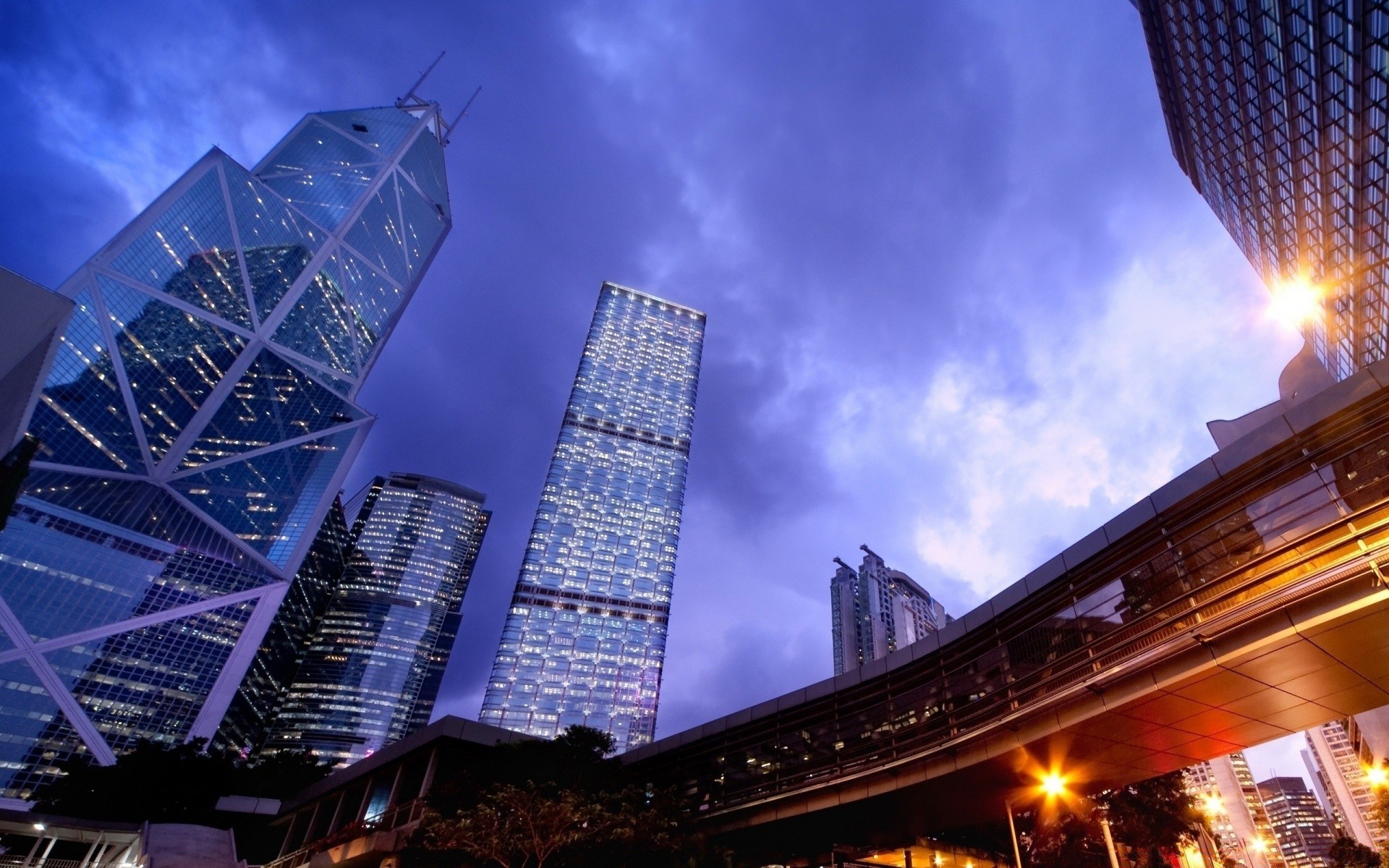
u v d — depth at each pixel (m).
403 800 45.91
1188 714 27.39
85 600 174.62
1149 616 27.34
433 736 44.56
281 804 70.38
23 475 16.75
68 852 61.44
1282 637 22.34
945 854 47.47
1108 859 46.28
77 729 163.62
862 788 37.59
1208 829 60.53
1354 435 22.86
